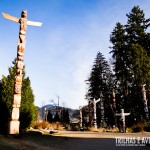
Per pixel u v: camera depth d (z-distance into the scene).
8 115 14.09
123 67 35.44
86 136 16.50
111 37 38.94
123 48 36.41
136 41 36.28
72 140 13.67
